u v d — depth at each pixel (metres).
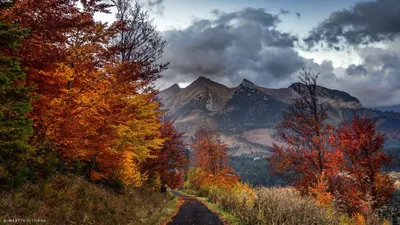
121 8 13.85
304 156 19.39
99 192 11.87
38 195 8.08
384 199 17.47
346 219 13.41
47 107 7.57
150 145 16.09
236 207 15.41
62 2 7.36
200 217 14.89
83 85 9.07
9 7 5.64
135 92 11.63
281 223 9.74
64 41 7.67
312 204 11.00
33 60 6.69
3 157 6.72
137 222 11.46
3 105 5.41
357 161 18.62
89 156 11.54
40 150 8.38
